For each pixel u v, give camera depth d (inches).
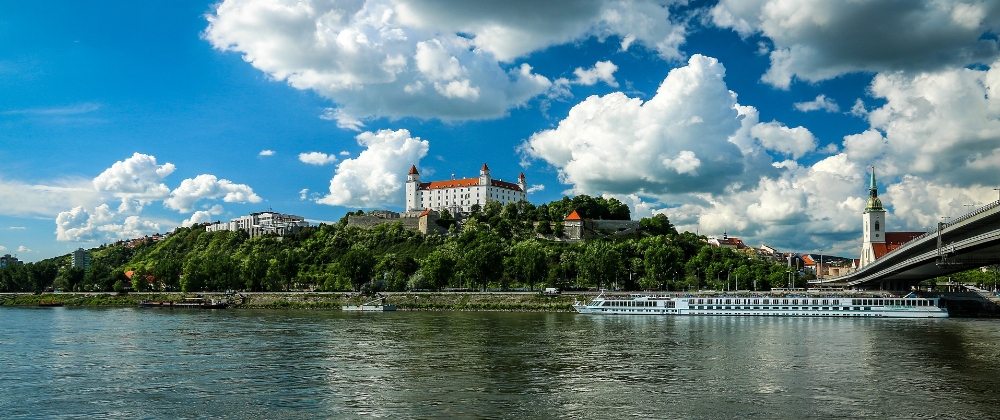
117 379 3299.7
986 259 5969.5
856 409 2659.9
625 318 7101.4
